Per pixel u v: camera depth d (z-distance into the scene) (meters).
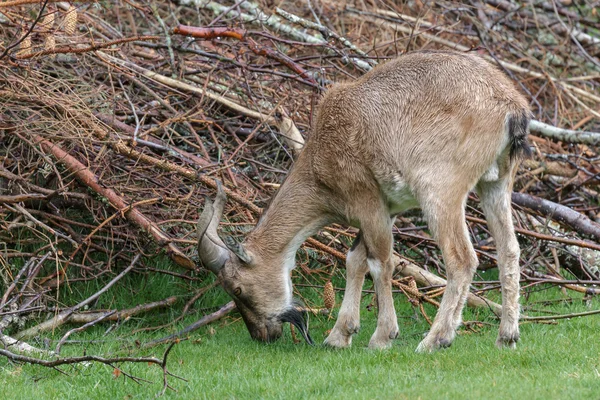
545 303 12.67
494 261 13.12
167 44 13.21
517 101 9.63
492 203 10.06
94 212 12.59
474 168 9.60
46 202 11.95
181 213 12.34
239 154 13.50
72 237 12.29
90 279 11.95
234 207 12.24
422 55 10.08
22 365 9.79
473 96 9.59
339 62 15.51
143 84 13.03
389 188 10.01
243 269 10.39
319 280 13.11
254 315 10.59
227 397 8.52
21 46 12.27
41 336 11.08
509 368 9.02
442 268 13.50
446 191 9.61
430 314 12.41
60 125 11.80
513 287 9.95
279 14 14.29
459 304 9.80
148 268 12.20
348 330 10.55
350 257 10.62
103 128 12.11
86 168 11.46
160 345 10.93
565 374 8.57
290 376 9.12
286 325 11.89
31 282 11.41
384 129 9.88
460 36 18.94
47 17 12.70
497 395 7.71
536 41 19.47
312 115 12.98
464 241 9.71
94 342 10.94
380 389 8.23
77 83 13.02
